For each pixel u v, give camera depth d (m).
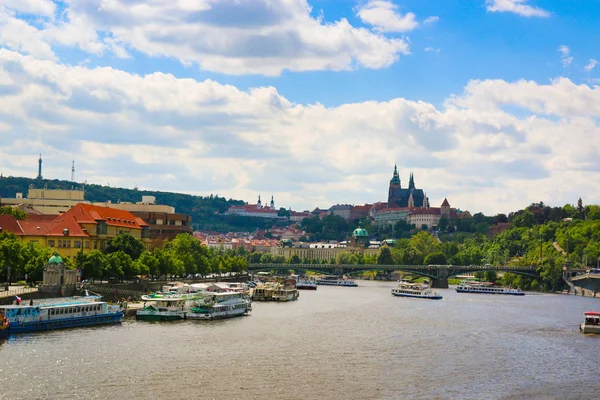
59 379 136.88
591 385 146.50
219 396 130.00
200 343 177.00
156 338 181.12
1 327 173.12
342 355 168.00
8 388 130.00
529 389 141.88
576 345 191.75
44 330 184.88
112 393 129.50
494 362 165.38
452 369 156.50
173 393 130.88
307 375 146.75
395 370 153.62
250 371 148.50
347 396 132.50
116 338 177.88
